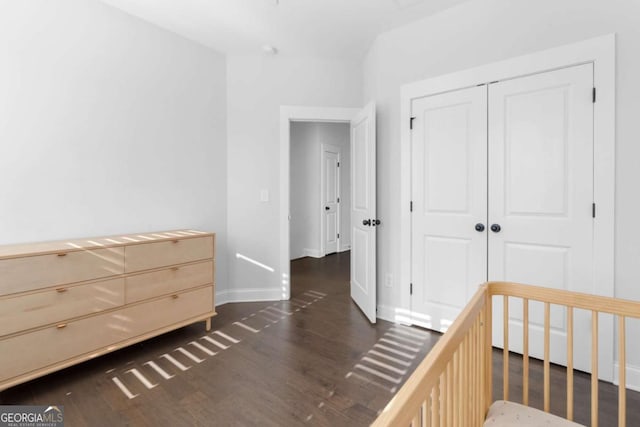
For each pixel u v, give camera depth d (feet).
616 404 5.63
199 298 8.45
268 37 9.77
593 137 6.37
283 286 11.46
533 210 7.07
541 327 7.08
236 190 11.11
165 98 9.36
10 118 6.73
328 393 5.92
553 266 6.87
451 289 8.29
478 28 7.68
